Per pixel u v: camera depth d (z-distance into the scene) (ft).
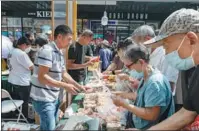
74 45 10.17
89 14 26.50
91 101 6.13
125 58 4.94
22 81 11.13
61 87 6.30
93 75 10.31
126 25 26.81
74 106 5.91
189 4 15.60
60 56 6.55
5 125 3.55
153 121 4.49
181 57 4.26
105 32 27.32
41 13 20.03
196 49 4.13
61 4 9.02
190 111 3.73
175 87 5.99
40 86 6.38
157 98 4.40
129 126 4.90
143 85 4.96
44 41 12.20
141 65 4.80
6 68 11.64
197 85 3.60
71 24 9.54
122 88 6.97
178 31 4.12
